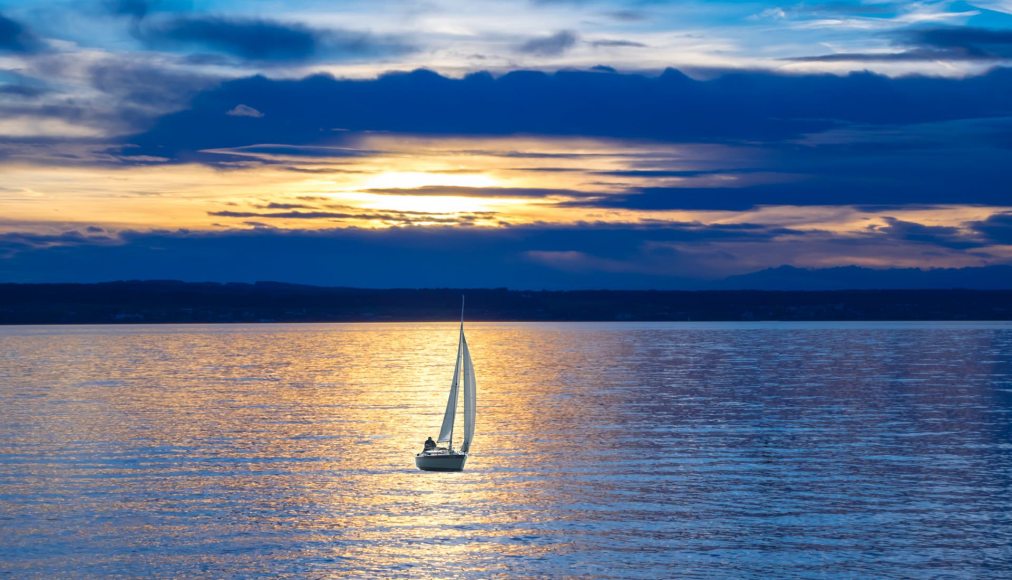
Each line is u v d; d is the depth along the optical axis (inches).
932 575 1894.7
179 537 2167.8
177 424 3966.5
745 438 3518.7
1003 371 6815.9
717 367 7431.1
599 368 7445.9
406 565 1978.3
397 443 3440.0
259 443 3432.6
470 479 2778.1
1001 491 2571.4
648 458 3093.0
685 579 1886.1
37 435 3641.7
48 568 1950.1
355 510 2407.7
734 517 2311.8
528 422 4008.4
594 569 1947.6
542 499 2513.5
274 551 2068.2
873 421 3986.2
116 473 2859.3
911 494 2534.5
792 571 1923.0
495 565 1974.7
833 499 2487.7
